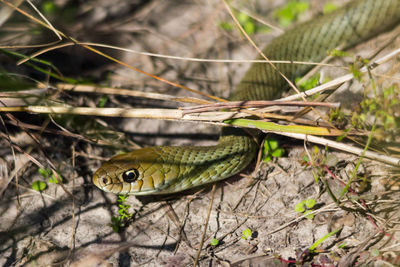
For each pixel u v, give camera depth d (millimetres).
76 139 6348
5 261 5164
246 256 5039
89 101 6949
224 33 8367
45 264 5125
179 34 8484
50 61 7375
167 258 5172
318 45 7539
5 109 5695
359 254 4691
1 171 5855
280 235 5215
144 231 5508
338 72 6875
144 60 7941
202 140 6820
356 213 5121
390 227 4895
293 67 7391
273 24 8438
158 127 6961
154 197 5926
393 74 5926
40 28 7293
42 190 5895
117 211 5797
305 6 8484
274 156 6078
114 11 8766
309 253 4844
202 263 5051
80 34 8047
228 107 5496
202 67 7840
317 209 5297
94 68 7684
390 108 4848
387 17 7230
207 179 5859
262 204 5629
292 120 5469
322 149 5996
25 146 6000
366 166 5645
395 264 4402
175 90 7402
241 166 5949
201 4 9062
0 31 6992
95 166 6270
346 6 7613
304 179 5754
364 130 5426
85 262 4949
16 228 5504
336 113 5301
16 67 6805
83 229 5566
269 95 7027
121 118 7000
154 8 9016
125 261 5180
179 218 5621
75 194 5938
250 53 7992
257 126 5520
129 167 5684
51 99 5965
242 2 8859
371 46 7102
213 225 5492
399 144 5363
